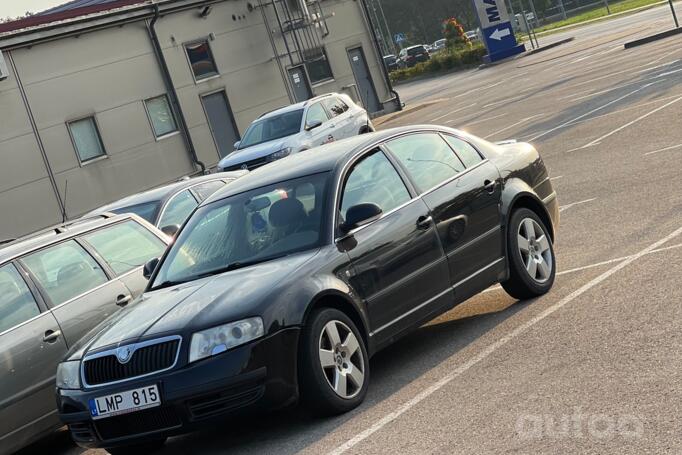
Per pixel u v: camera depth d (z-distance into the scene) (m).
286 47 38.81
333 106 25.05
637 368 6.09
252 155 22.97
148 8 33.78
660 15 51.28
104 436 6.66
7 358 8.10
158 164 33.53
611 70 29.45
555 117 22.36
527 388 6.26
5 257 8.66
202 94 35.56
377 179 7.73
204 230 7.79
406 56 89.38
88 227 9.37
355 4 42.50
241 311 6.45
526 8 107.31
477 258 8.13
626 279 8.37
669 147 14.47
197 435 7.43
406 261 7.48
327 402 6.64
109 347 6.64
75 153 31.05
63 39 31.30
